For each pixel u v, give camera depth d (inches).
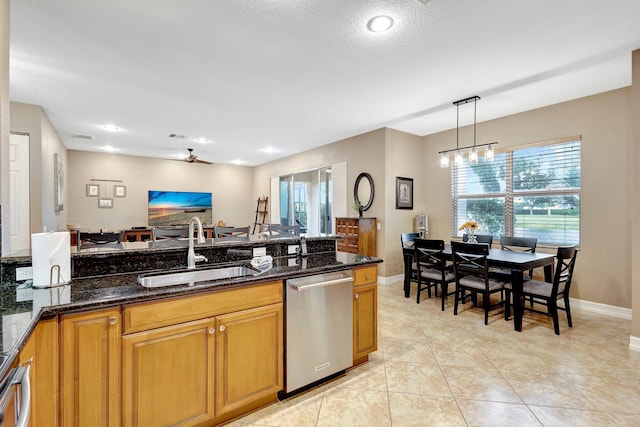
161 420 62.7
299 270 84.5
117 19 85.5
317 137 226.5
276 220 322.0
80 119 177.5
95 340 56.4
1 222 65.7
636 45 101.5
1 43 61.6
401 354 107.0
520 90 139.6
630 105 135.9
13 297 58.0
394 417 75.0
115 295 59.6
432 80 127.6
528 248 167.9
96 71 117.6
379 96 145.0
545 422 72.7
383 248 204.4
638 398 81.4
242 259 98.9
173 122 185.6
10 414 34.7
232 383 71.9
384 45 100.4
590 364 98.9
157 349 62.3
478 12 83.7
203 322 67.6
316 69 117.0
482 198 191.9
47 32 91.5
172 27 89.7
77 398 54.8
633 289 108.6
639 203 106.7
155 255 84.0
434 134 217.2
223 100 148.9
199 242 100.6
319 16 85.2
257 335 75.6
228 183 349.7
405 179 212.1
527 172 171.5
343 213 233.8
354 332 95.8
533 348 110.4
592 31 93.1
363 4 80.2
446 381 90.4
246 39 96.3
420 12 83.7
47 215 170.7
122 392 58.9
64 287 65.8
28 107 151.2
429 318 141.5
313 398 82.7
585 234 149.9
